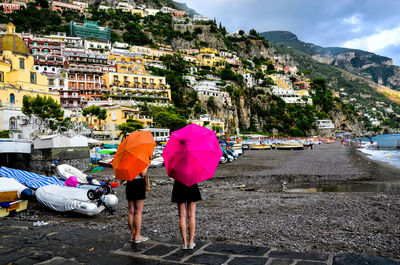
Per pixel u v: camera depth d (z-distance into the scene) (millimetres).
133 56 145125
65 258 5582
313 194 18812
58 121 55094
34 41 110438
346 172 30672
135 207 6480
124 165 6465
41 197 13266
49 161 28594
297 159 48000
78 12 199375
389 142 127562
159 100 114750
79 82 101750
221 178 27609
